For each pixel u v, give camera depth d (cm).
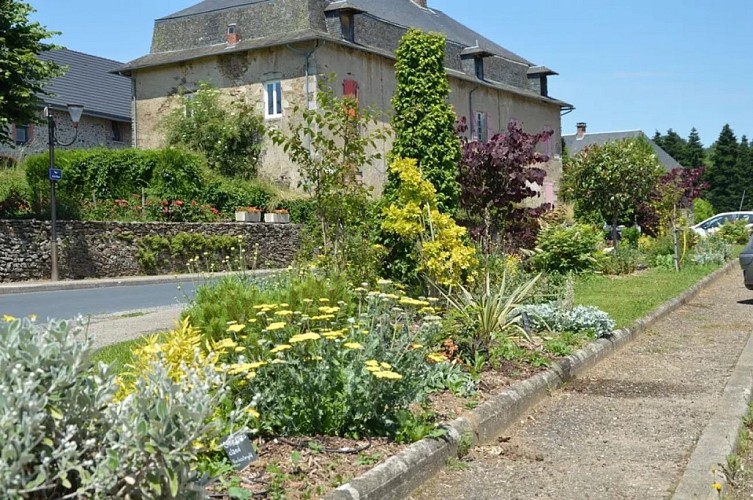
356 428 503
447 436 522
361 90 3042
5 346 281
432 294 949
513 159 1262
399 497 448
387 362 511
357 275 898
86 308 1423
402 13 3650
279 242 2603
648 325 1118
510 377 709
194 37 3153
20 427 258
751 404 694
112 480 279
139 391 302
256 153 2975
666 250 2242
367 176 2956
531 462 532
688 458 538
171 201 2480
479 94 3694
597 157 2022
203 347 560
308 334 486
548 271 1706
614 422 636
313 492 409
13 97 2080
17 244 1945
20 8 2058
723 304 1421
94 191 2433
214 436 366
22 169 2500
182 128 2995
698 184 2970
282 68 2922
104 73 4028
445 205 1086
